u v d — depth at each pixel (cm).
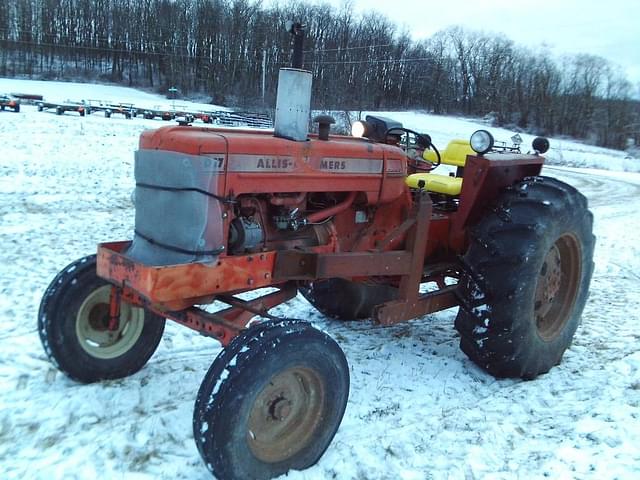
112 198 939
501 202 396
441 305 396
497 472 278
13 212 780
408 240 373
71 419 301
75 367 330
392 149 375
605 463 280
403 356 419
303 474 270
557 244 402
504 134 4669
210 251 281
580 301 419
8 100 2239
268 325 262
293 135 321
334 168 337
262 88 4078
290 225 318
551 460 287
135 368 358
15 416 300
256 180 298
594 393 363
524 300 360
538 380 389
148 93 5125
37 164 1203
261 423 262
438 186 440
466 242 416
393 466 280
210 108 3881
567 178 2086
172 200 283
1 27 5906
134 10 6006
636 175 2652
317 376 270
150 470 265
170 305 287
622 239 915
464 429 318
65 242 646
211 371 248
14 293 476
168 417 308
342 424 318
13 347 379
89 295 332
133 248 304
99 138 1698
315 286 475
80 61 6209
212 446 237
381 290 450
